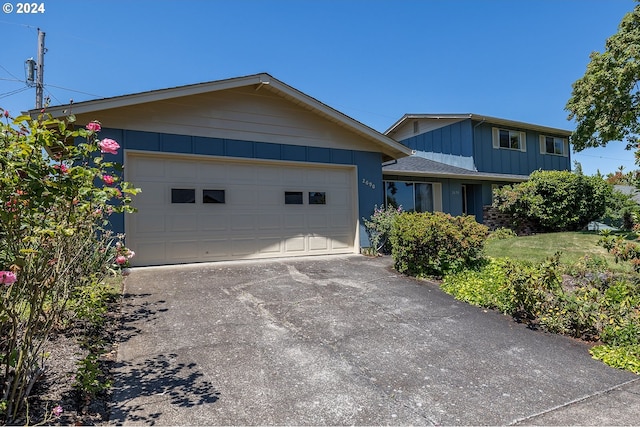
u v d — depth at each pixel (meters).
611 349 4.16
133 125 6.73
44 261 2.41
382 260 8.40
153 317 4.34
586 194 14.08
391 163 11.28
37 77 15.03
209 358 3.46
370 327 4.46
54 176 2.38
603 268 6.33
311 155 8.64
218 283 5.79
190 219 7.25
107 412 2.56
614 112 11.64
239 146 7.75
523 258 8.50
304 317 4.63
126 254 4.27
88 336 3.60
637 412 2.92
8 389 2.31
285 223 8.34
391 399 2.96
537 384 3.36
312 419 2.63
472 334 4.46
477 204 15.50
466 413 2.82
